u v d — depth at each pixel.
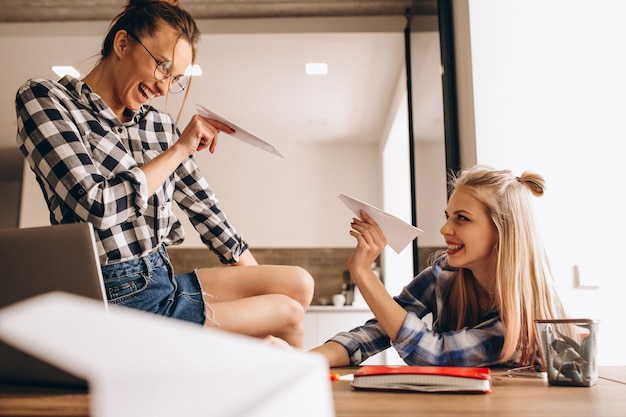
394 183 4.97
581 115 2.13
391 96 4.41
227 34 3.54
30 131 1.27
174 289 1.44
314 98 4.45
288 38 3.57
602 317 2.06
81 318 0.23
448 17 2.46
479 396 0.75
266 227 5.19
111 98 1.50
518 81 2.14
